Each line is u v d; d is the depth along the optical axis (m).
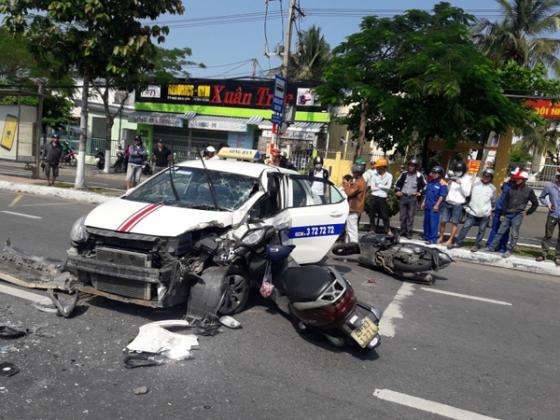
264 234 4.77
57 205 12.07
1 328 4.15
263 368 3.92
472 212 9.93
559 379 4.29
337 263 8.20
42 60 13.60
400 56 13.58
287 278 4.60
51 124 30.97
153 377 3.60
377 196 11.01
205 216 4.83
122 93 29.44
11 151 16.86
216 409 3.24
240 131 25.03
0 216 9.71
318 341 4.60
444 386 3.93
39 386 3.34
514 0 27.22
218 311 4.77
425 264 7.16
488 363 4.51
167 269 4.34
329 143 26.66
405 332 5.15
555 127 30.77
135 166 14.45
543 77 18.69
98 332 4.29
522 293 7.46
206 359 3.97
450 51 12.63
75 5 12.43
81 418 3.01
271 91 24.53
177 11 13.78
